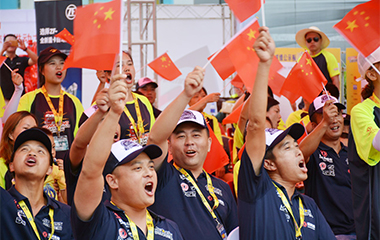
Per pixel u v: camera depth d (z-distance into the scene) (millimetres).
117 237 2602
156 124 3076
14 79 5117
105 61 2729
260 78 2764
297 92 4691
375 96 3814
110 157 2781
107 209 2668
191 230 3250
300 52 7461
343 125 4977
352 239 4199
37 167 3227
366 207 3734
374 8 3539
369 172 3707
